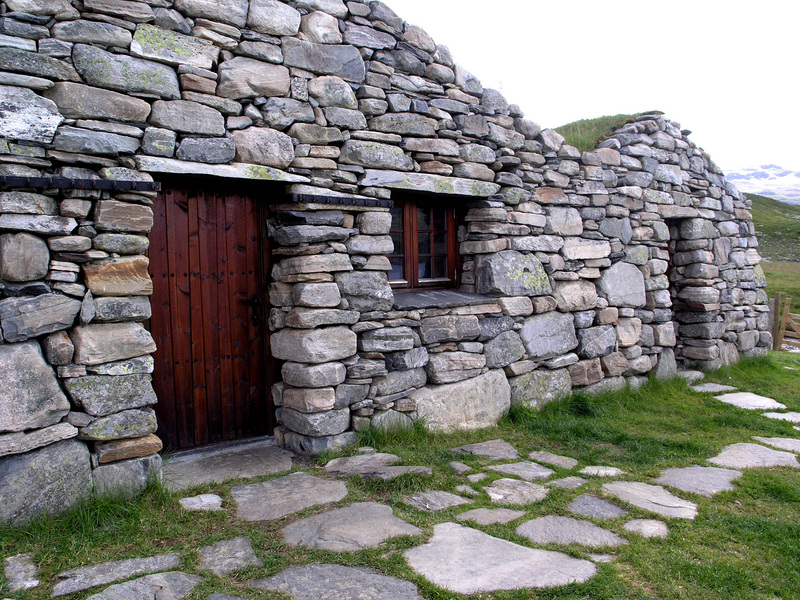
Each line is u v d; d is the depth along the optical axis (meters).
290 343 4.05
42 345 2.95
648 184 6.69
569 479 3.84
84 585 2.36
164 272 3.80
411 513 3.17
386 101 4.43
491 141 5.20
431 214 5.30
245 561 2.61
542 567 2.61
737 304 8.01
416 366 4.58
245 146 3.67
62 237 2.97
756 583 2.57
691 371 7.29
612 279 6.26
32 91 2.95
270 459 3.94
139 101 3.27
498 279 5.17
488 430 4.92
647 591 2.46
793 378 7.67
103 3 3.15
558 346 5.67
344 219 4.17
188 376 3.94
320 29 4.01
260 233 4.21
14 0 2.90
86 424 3.04
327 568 2.55
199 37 3.51
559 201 5.75
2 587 2.32
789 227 38.00
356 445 4.16
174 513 3.07
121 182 3.12
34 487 2.85
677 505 3.44
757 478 3.90
